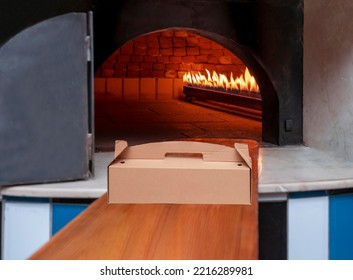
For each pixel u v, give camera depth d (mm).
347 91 2471
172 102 6551
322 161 2449
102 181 1997
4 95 1840
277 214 1929
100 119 4535
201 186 1126
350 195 2021
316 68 2746
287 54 2877
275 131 2945
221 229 1064
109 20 2666
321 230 1976
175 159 1231
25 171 1893
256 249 961
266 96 3016
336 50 2551
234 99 4770
